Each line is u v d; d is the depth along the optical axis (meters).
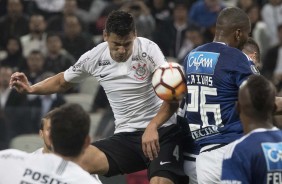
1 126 32.41
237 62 17.50
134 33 18.25
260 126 14.87
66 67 38.56
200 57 17.94
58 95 34.31
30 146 31.70
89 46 40.78
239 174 14.55
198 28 39.56
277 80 36.75
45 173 13.62
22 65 39.28
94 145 18.98
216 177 17.58
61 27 43.78
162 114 17.84
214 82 17.64
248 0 43.00
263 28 42.03
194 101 17.95
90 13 45.41
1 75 36.50
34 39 42.44
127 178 26.56
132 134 19.03
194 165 19.14
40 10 46.72
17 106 33.88
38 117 32.72
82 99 36.00
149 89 18.80
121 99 18.89
